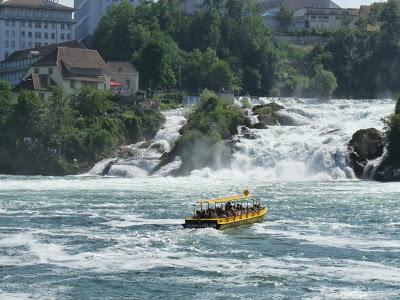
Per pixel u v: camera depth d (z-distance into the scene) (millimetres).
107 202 115938
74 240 84375
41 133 193000
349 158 163500
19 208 109000
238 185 143875
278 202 114938
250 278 67750
